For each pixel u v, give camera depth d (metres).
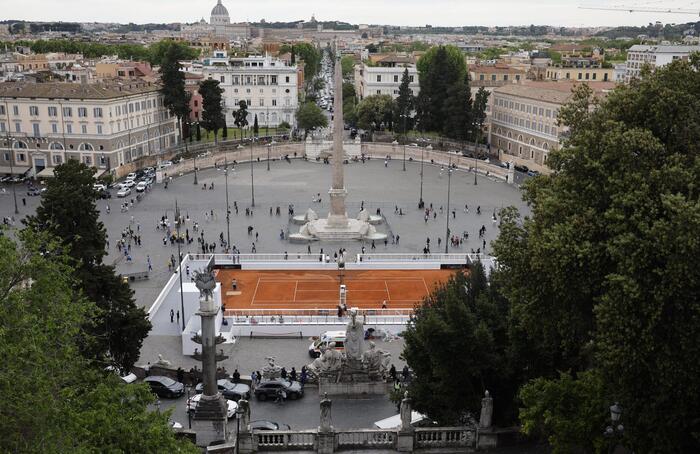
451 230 100.69
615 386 31.23
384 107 172.88
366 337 64.94
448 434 36.19
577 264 31.97
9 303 26.17
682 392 29.42
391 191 127.06
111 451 25.02
